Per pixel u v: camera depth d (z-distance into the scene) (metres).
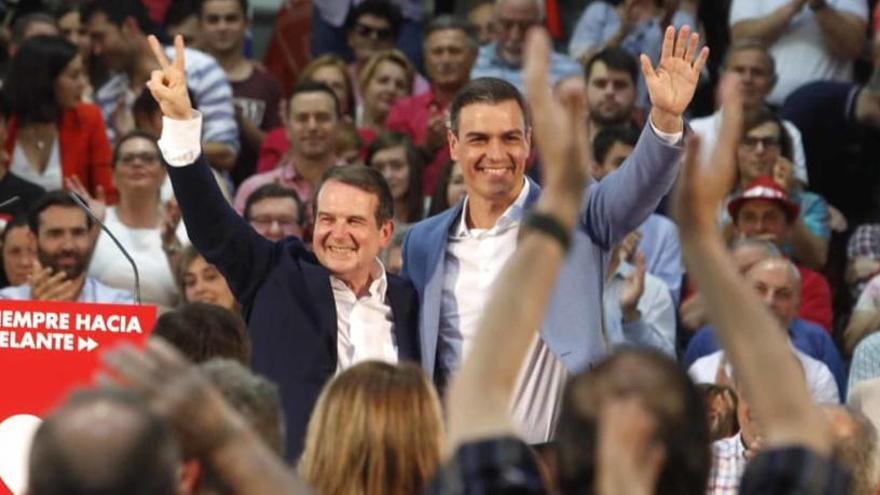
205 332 8.60
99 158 17.67
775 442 5.02
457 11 21.73
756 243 15.34
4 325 9.27
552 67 19.91
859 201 19.20
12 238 15.41
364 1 20.67
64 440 4.66
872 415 12.67
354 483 7.89
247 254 10.44
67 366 9.27
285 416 10.21
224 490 5.67
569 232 5.04
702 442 5.07
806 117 19.19
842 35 19.72
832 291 17.81
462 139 10.38
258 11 22.23
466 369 5.04
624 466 4.76
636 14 19.98
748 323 5.07
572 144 5.06
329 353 10.34
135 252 15.73
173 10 19.88
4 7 20.47
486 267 10.38
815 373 14.84
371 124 19.31
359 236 10.42
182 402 4.88
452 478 4.97
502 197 10.37
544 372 10.12
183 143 10.23
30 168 17.42
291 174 17.69
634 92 18.28
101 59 19.08
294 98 17.64
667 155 9.94
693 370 14.82
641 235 16.31
